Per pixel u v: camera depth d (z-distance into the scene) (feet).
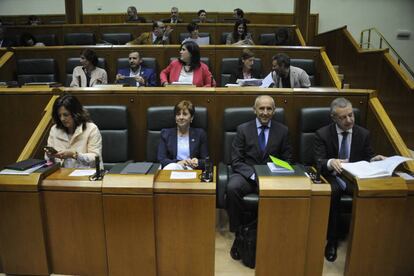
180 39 17.56
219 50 13.62
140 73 12.50
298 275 5.56
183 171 5.95
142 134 8.60
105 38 17.53
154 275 5.62
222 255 6.79
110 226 5.48
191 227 5.46
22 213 5.54
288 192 5.25
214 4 26.02
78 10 19.90
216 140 8.59
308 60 13.38
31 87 8.93
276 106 8.43
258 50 13.64
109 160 8.23
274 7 25.90
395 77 13.39
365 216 5.44
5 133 8.83
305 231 5.39
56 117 7.29
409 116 12.59
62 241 5.69
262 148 7.48
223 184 7.01
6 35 17.89
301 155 8.09
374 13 25.66
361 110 8.42
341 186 6.78
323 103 8.40
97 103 8.50
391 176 5.58
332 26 25.98
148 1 26.05
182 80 11.34
